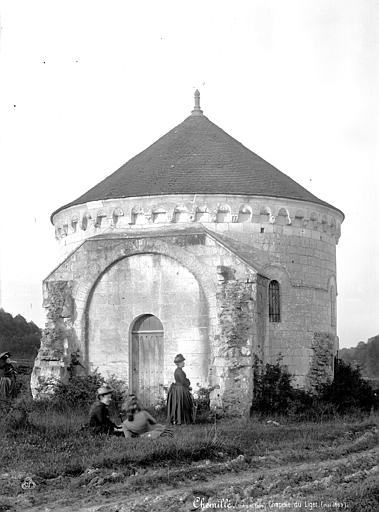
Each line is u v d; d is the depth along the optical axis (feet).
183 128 104.68
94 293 90.12
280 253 91.76
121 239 88.89
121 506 42.09
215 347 82.02
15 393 83.35
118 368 88.43
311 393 91.97
